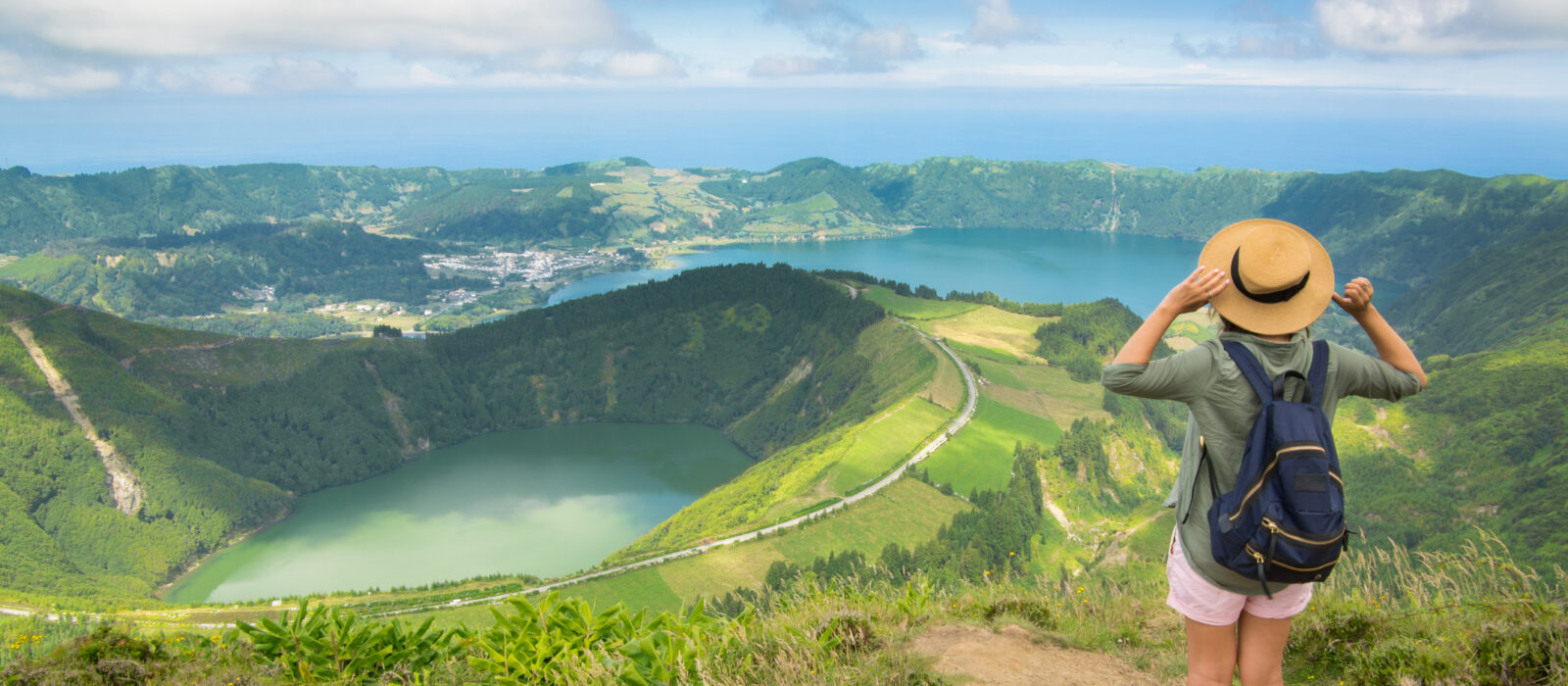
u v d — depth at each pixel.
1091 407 181.38
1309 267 4.45
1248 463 4.28
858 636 7.38
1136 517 139.25
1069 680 6.31
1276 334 4.51
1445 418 152.75
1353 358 4.57
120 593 156.00
